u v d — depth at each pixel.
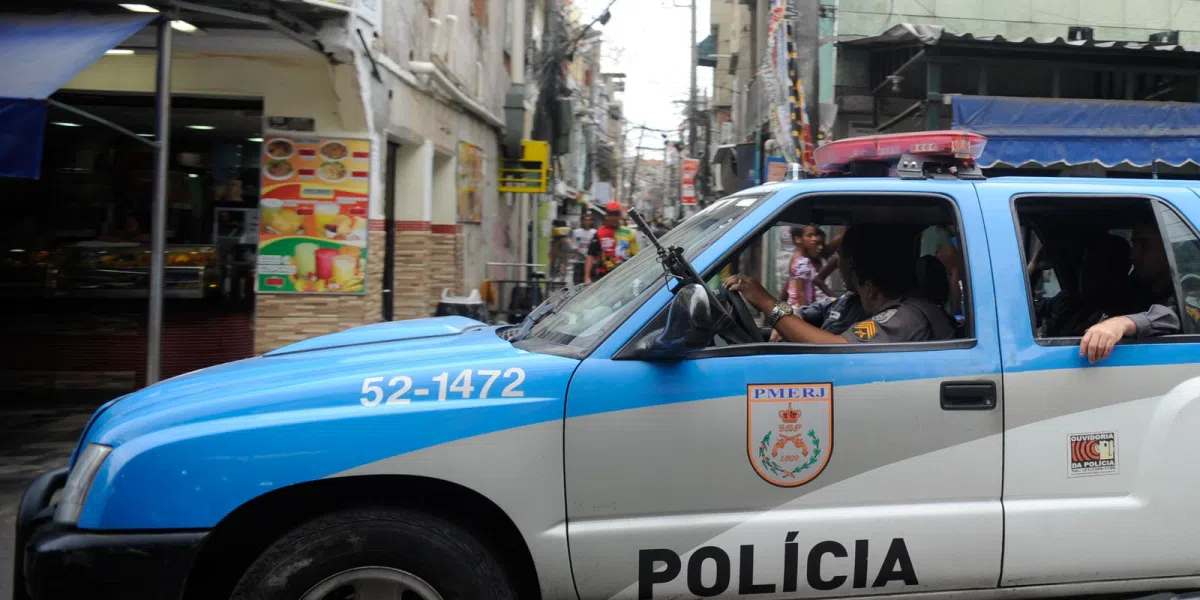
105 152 9.50
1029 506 2.89
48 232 9.37
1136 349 3.00
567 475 2.69
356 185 8.73
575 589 2.70
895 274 3.43
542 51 20.02
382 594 2.58
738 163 14.92
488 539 2.75
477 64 14.09
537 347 3.03
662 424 2.72
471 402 2.67
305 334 8.70
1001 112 9.80
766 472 2.77
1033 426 2.90
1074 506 2.90
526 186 16.64
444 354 2.96
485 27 14.78
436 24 11.20
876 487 2.82
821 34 12.03
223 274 9.30
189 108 8.93
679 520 2.73
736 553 2.74
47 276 8.79
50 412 8.02
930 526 2.82
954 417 2.86
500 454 2.65
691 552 2.72
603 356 2.77
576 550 2.67
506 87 17.39
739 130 20.41
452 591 2.60
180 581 2.51
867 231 3.48
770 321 3.39
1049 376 2.92
